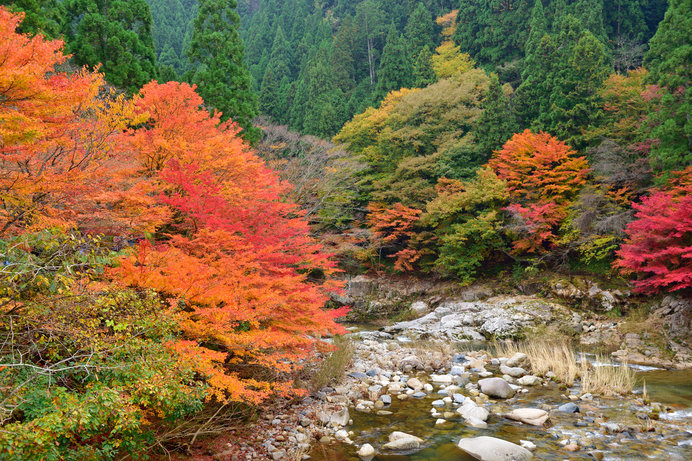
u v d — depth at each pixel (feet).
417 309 86.89
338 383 33.58
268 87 162.20
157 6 266.16
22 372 14.55
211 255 23.47
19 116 15.62
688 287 59.21
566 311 67.26
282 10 271.28
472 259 84.84
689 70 66.74
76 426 13.88
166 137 32.12
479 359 42.39
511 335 63.62
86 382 16.47
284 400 28.37
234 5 91.35
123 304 17.03
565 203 77.66
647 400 29.22
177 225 29.45
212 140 31.35
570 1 138.92
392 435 23.57
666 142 67.87
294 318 25.93
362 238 95.25
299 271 48.29
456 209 85.56
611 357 49.62
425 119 110.52
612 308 64.95
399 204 92.73
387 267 102.78
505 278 84.38
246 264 23.72
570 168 78.84
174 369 17.07
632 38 137.59
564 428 24.71
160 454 19.58
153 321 17.16
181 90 34.12
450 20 197.16
